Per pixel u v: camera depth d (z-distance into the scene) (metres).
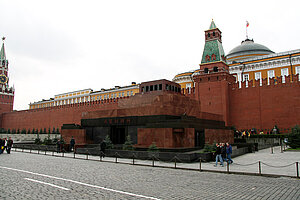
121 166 15.12
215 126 25.84
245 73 48.56
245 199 7.53
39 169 13.38
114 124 25.20
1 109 88.25
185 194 8.06
